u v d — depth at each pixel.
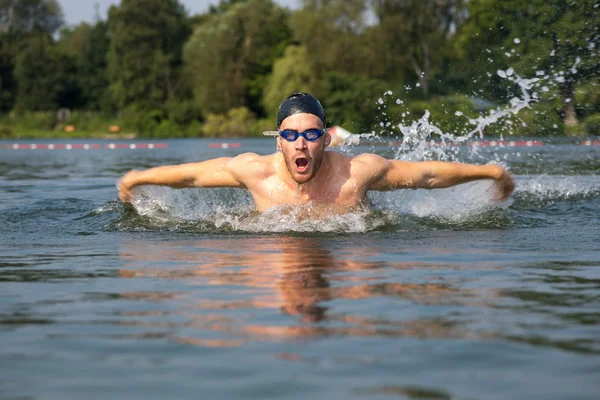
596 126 17.59
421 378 2.27
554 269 4.00
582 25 14.88
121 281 3.78
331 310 3.08
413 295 3.35
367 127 40.97
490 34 23.92
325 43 45.84
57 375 2.35
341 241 5.12
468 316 2.98
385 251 4.65
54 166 17.31
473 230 5.66
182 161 19.38
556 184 8.63
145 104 58.75
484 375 2.29
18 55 68.69
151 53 59.88
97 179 12.81
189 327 2.86
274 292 3.43
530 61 15.55
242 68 54.03
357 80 42.66
